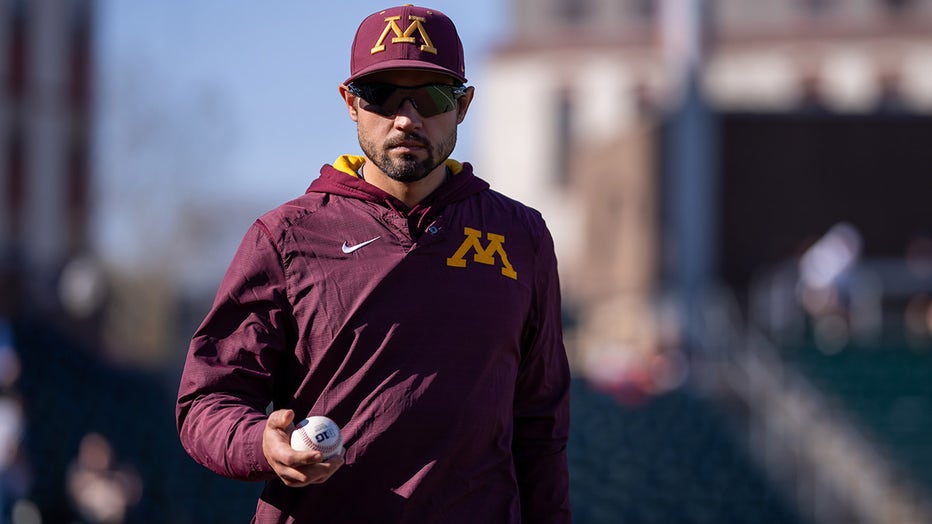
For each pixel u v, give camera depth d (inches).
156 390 2854.3
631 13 4926.2
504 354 373.7
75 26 3710.6
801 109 2598.4
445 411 356.5
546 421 401.7
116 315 5147.6
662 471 1679.4
